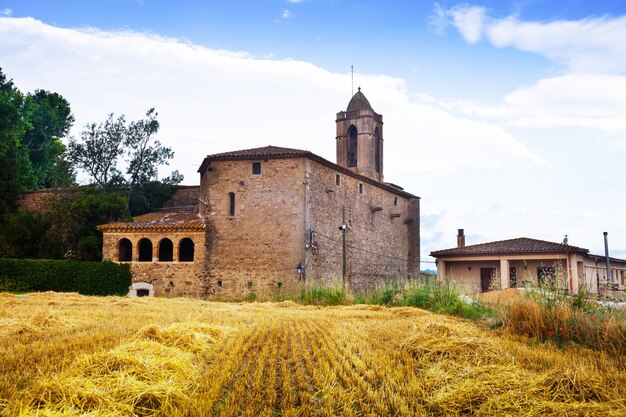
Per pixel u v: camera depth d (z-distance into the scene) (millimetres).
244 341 11586
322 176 37125
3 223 38625
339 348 10602
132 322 14414
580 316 12344
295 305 23422
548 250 34406
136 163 46219
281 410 6574
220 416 6238
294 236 34344
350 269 40406
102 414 6109
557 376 7273
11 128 44562
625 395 6812
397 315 18281
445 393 7059
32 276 31734
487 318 16188
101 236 38031
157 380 7355
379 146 51000
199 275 34188
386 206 47812
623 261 45344
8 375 7762
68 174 49469
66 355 9195
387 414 6422
